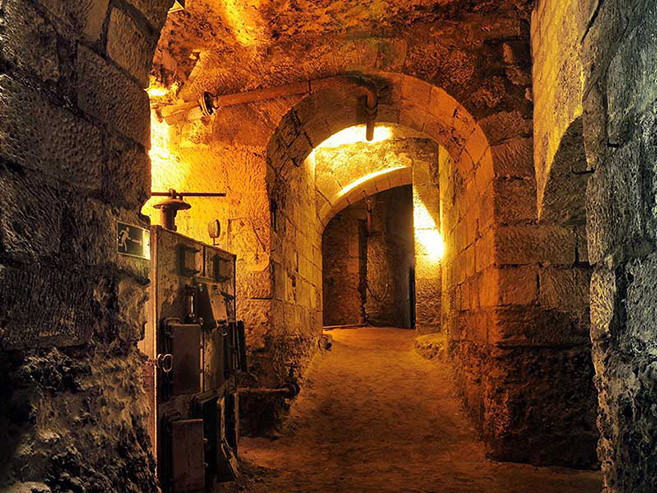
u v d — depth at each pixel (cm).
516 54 401
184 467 250
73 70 149
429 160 809
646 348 141
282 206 501
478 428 446
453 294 594
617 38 163
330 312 1208
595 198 182
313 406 516
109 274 164
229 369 328
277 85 433
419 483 349
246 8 387
